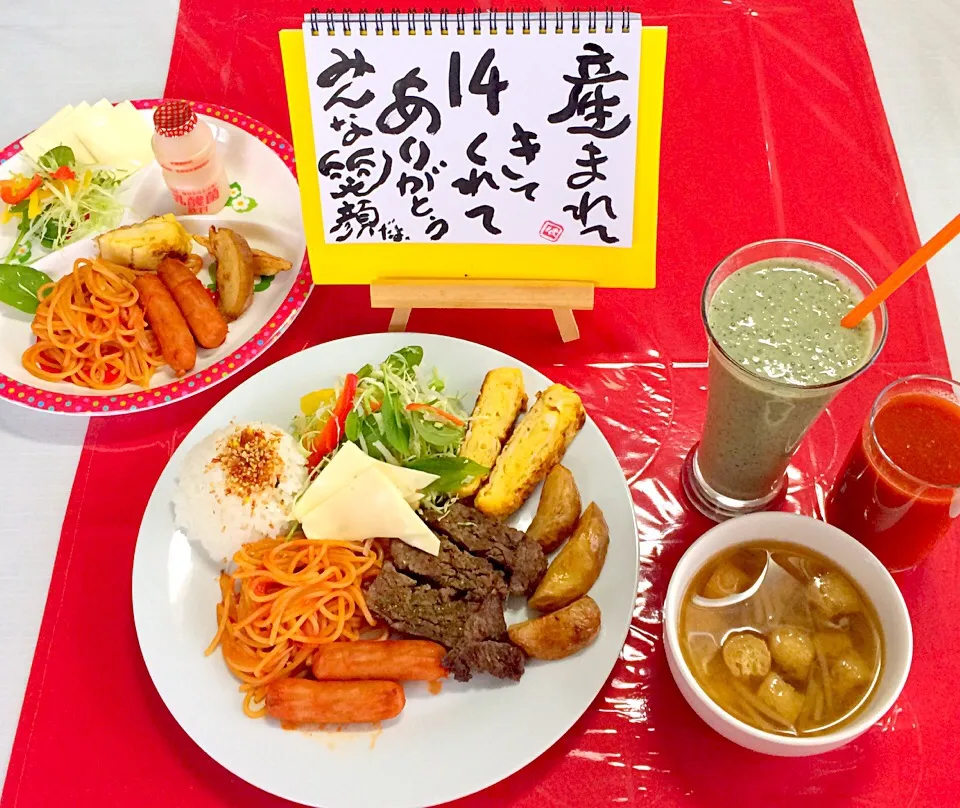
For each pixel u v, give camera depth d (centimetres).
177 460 59
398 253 60
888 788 50
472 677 53
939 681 53
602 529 54
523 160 56
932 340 63
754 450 54
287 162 72
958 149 72
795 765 51
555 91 54
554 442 57
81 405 60
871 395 61
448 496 58
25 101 78
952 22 78
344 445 57
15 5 83
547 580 53
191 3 81
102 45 80
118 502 60
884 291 47
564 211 57
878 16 79
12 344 65
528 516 58
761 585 51
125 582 58
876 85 74
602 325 65
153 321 63
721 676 49
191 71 78
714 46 76
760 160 71
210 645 54
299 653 54
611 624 53
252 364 65
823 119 73
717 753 52
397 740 51
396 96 54
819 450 60
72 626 56
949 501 49
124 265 66
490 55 53
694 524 59
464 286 61
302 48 53
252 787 52
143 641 54
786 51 76
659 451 61
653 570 57
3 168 72
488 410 59
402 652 52
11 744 54
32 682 55
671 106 74
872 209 68
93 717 54
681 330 65
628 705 53
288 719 51
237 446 58
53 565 58
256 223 69
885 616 49
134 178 72
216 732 51
